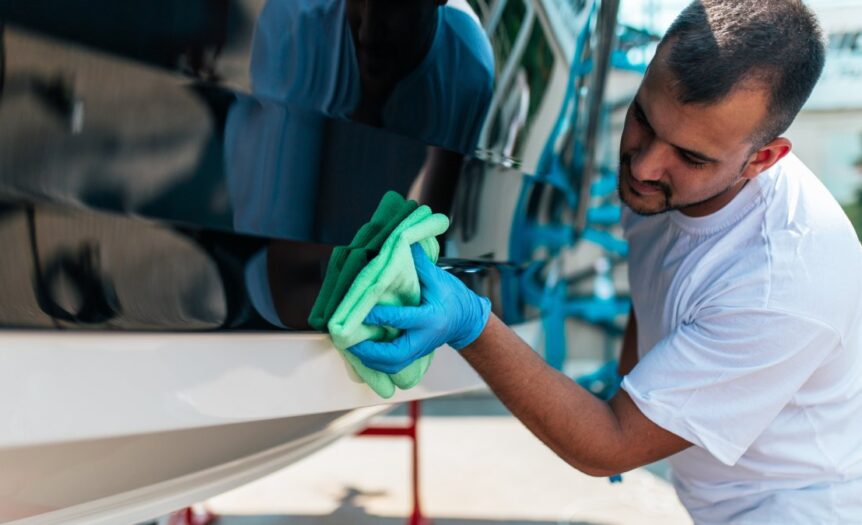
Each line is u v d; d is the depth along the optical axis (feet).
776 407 3.97
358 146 3.19
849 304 4.00
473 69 3.64
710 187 3.83
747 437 3.98
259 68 2.77
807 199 4.11
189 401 2.77
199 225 2.71
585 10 4.78
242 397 2.94
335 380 3.31
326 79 2.99
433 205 3.68
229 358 2.89
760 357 3.85
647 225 4.82
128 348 2.60
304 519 11.83
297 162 2.97
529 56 4.10
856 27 16.62
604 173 14.64
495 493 12.85
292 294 3.05
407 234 3.08
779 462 4.38
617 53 11.35
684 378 3.90
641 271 4.91
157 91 2.53
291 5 2.81
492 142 3.97
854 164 17.24
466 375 4.38
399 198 3.46
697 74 3.49
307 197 3.04
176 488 3.76
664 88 3.60
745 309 3.87
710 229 4.26
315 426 4.35
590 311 17.40
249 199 2.84
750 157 3.80
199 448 3.48
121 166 2.49
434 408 18.81
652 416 3.86
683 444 4.03
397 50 3.21
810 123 17.34
